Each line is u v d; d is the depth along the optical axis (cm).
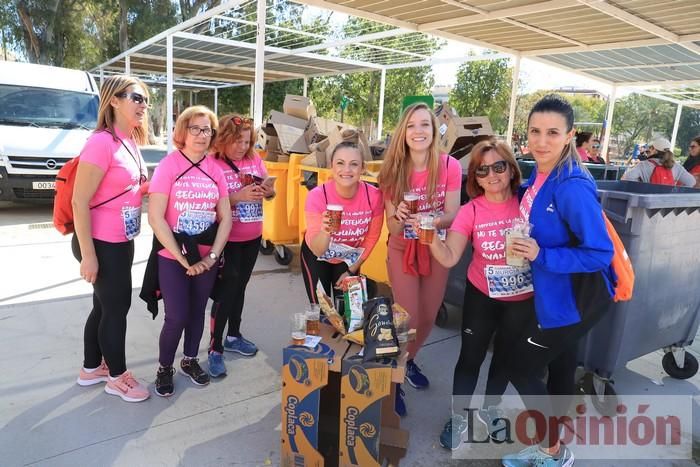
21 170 743
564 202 210
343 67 1523
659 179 584
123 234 280
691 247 319
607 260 205
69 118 838
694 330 348
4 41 2838
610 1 658
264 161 606
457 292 418
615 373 371
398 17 818
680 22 732
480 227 252
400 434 261
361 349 236
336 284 304
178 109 3559
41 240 651
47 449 255
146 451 258
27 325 403
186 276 303
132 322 421
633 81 1295
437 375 358
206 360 361
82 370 318
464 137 505
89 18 2856
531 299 246
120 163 271
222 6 856
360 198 294
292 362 229
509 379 256
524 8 723
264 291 516
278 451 264
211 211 300
